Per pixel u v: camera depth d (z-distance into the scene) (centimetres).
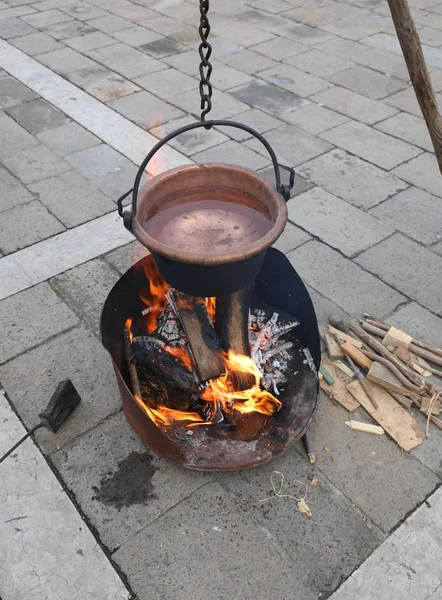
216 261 176
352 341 303
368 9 790
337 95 566
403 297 337
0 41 677
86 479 242
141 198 204
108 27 728
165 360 258
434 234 387
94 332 312
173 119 523
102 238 381
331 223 397
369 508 233
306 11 783
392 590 208
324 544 221
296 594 207
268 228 205
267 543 221
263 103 551
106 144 485
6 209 406
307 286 344
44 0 823
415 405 277
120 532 225
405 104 550
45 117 524
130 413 241
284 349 280
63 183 435
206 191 223
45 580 210
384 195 425
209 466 230
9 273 350
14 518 228
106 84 582
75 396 268
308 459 252
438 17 744
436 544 221
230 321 243
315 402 255
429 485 242
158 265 203
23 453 251
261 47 672
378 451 255
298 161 464
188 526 227
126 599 205
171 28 725
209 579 211
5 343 304
